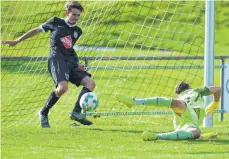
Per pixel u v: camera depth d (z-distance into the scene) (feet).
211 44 88.79
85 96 76.64
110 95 130.00
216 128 86.63
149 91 138.82
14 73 129.29
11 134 80.38
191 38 206.28
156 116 105.09
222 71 94.07
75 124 89.71
